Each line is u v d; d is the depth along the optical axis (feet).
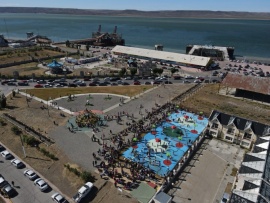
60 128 254.88
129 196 171.63
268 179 156.56
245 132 229.86
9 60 519.60
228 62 589.73
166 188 182.09
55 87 370.32
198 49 652.89
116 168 198.39
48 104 310.45
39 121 267.18
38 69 463.01
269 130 219.61
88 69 473.67
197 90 379.14
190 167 206.39
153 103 323.98
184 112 301.02
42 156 209.87
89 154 214.48
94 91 359.87
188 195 177.27
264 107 323.16
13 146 223.10
